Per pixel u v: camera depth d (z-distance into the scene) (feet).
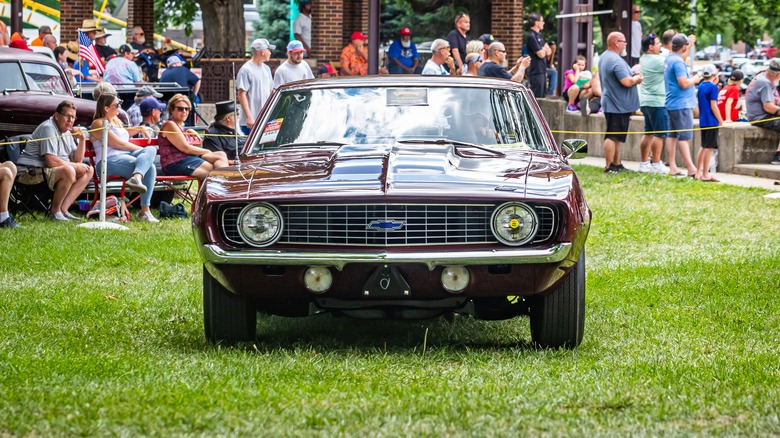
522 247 23.65
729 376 22.16
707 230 45.93
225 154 51.65
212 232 23.93
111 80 81.97
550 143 28.45
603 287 34.19
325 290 23.63
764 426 18.37
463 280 23.53
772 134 68.03
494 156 26.68
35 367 22.36
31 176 48.06
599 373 22.59
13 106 55.57
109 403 19.44
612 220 48.85
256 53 61.98
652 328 28.22
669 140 65.16
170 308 30.60
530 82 90.79
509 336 27.55
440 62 63.57
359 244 23.57
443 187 23.72
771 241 42.98
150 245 41.81
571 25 86.12
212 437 17.74
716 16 140.87
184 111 51.16
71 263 37.91
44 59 60.13
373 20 73.61
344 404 19.70
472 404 19.65
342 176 24.38
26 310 29.96
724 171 68.44
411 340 27.07
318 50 110.73
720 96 79.41
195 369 22.66
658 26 139.54
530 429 18.30
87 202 51.21
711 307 30.83
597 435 17.95
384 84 29.37
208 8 111.55
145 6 125.70
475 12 143.54
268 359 23.91
